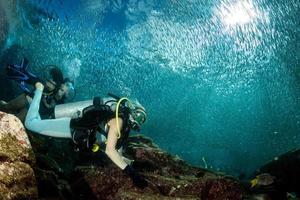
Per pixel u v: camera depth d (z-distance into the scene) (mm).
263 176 6805
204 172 5570
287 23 13242
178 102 17422
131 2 14383
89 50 14781
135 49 15500
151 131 18625
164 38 15188
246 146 19344
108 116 3736
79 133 3838
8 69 4578
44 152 5051
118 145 3740
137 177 3668
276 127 17922
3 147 2639
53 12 12789
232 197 4836
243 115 17750
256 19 13508
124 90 16109
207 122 18344
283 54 14383
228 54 15070
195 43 15031
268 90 16094
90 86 15539
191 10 14180
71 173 4688
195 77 16375
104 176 4406
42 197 3541
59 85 4824
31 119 4281
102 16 14648
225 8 13555
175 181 4738
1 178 2477
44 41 12711
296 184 7000
